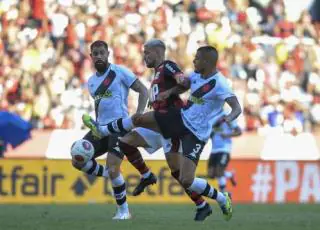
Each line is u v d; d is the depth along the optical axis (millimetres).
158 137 26219
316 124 62469
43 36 61375
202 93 24094
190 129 24141
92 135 27266
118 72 27562
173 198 48000
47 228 22562
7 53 59656
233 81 62500
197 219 25812
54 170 47156
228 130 45312
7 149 49125
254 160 50875
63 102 57031
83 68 60000
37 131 50375
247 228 23484
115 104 27438
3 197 46438
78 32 62188
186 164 24000
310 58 66812
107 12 64625
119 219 27359
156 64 25562
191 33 65625
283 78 64500
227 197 24906
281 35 68000
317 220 29375
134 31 63969
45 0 63156
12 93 56812
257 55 65375
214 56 24016
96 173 27703
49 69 59000
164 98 24344
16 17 62094
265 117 60781
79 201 47250
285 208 41125
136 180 47500
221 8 68125
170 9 66688
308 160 51344
